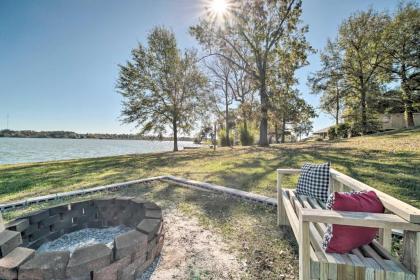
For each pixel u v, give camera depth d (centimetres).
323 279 143
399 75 1703
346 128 1991
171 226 305
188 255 233
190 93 1609
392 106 1750
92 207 320
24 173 782
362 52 1712
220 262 220
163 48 1563
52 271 159
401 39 1585
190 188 509
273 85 1391
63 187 540
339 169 539
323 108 2150
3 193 493
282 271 204
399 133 1257
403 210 134
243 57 1447
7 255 172
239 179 550
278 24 1305
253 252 237
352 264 140
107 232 303
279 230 286
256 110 1366
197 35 1355
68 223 302
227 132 1970
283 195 279
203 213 351
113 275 177
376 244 163
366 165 562
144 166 857
